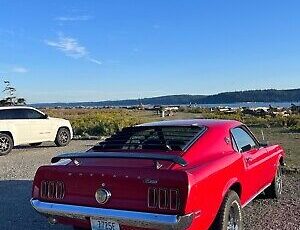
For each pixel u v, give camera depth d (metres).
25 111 17.06
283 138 20.77
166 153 4.92
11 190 8.94
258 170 6.38
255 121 37.22
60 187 4.81
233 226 5.16
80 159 5.01
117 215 4.35
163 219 4.14
